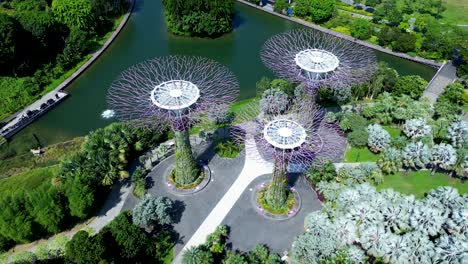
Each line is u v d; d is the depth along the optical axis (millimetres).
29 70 133250
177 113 83000
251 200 94562
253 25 165750
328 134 89125
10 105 121125
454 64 142750
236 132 106000
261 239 87000
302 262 77000
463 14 171375
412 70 144125
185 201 94125
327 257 75625
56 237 86812
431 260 73500
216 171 100938
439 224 78375
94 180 89688
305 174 98312
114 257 75875
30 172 101000
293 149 79312
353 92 123938
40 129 116125
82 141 111312
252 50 150875
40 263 77250
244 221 90375
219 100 88188
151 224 87125
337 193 89375
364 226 78312
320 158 84500
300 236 80438
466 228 78438
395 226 80125
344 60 101562
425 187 98625
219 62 143875
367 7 176625
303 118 90125
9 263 78375
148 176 99562
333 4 163750
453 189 87250
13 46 125562
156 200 85938
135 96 89062
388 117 113188
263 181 98750
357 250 74562
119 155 94688
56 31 140125
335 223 79188
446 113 112812
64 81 131750
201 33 156375
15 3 160500
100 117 120438
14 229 80500
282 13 170875
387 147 102562
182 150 90188
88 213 88562
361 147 107688
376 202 82000
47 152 107875
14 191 94875
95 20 152125
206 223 89750
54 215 82812
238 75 137750
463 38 144500
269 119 94938
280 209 92062
